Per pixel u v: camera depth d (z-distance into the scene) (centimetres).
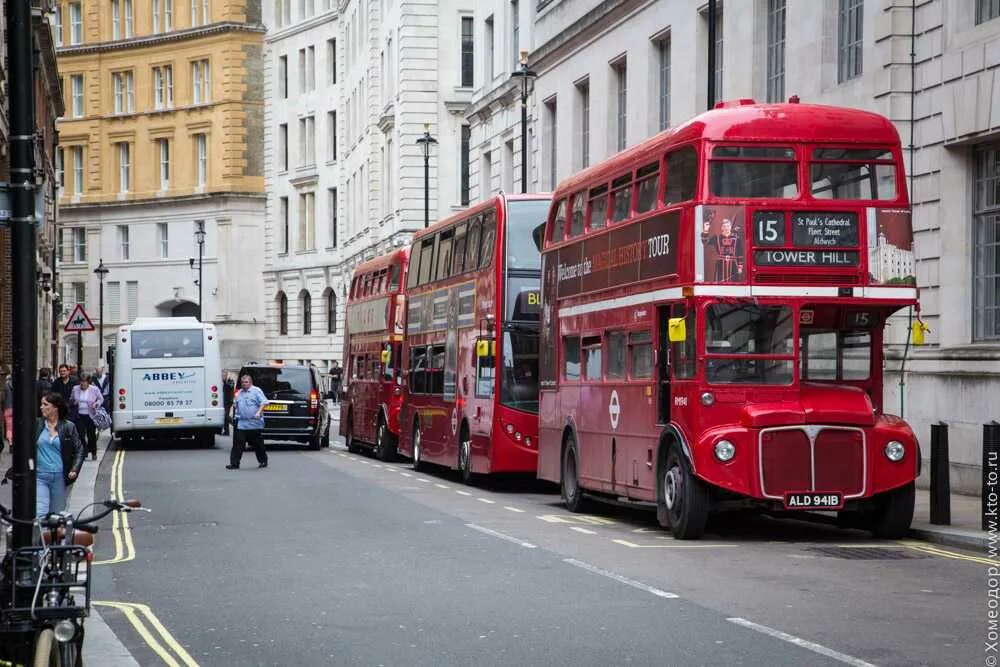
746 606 1448
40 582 964
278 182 11338
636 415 2264
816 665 1142
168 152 11938
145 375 5041
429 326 3750
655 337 2175
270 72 11412
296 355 11050
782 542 2070
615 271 2381
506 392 3072
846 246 2052
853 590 1555
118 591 1612
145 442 5597
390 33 8556
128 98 12175
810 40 3425
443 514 2534
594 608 1445
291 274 11106
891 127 2084
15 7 1123
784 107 2075
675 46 4347
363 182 9531
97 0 12219
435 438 3625
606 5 4844
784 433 2006
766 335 2030
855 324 2086
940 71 2888
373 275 4712
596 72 5069
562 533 2205
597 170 2541
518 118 6072
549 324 2817
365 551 1961
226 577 1719
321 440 5409
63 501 1845
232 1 11438
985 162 2812
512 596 1533
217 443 5541
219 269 11519
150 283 11938
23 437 1104
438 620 1385
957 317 2847
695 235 2034
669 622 1356
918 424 2914
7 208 1125
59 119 12362
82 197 12269
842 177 2062
